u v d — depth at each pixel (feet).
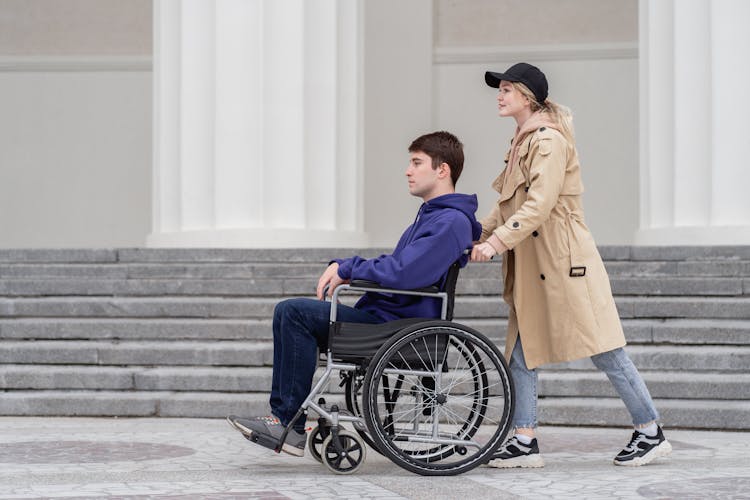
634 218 73.46
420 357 21.71
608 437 28.63
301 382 21.86
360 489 20.02
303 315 21.85
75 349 35.53
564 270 22.91
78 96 76.74
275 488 20.10
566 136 23.20
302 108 48.24
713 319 35.73
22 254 43.78
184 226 48.60
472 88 74.79
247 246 47.47
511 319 23.88
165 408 32.94
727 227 45.21
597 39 73.87
